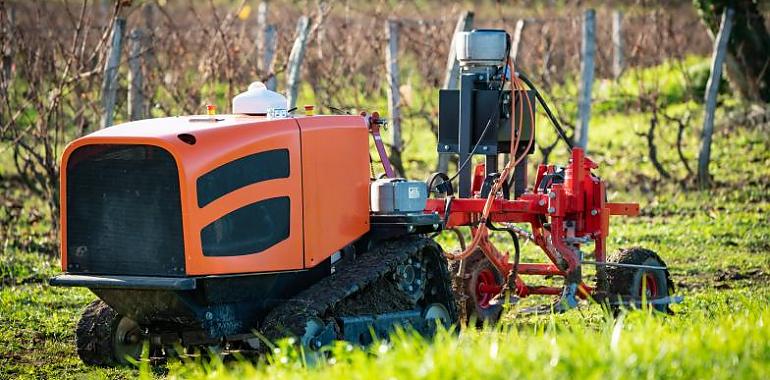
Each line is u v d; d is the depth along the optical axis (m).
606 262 21.83
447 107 22.34
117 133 17.17
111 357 19.08
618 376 12.73
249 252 17.27
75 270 17.44
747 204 35.34
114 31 30.67
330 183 18.34
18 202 34.03
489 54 21.80
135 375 18.78
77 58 32.81
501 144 22.72
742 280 26.30
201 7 62.94
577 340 14.45
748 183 37.78
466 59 21.97
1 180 37.78
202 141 16.89
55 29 38.22
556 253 21.30
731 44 44.34
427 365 13.07
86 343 19.12
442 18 44.22
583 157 21.62
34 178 36.75
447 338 15.42
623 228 32.25
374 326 18.42
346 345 15.69
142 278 16.84
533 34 53.91
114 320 18.98
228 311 17.59
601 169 40.19
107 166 17.11
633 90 49.78
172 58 37.22
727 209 34.56
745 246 30.00
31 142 38.25
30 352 20.70
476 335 19.09
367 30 46.38
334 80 39.88
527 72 46.66
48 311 23.72
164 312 17.34
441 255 19.92
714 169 39.72
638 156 41.56
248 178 17.23
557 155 42.09
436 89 42.88
